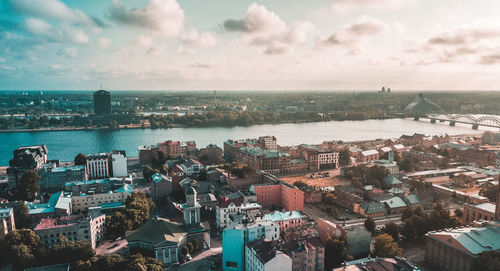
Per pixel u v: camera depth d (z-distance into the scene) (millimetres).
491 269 174125
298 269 191750
